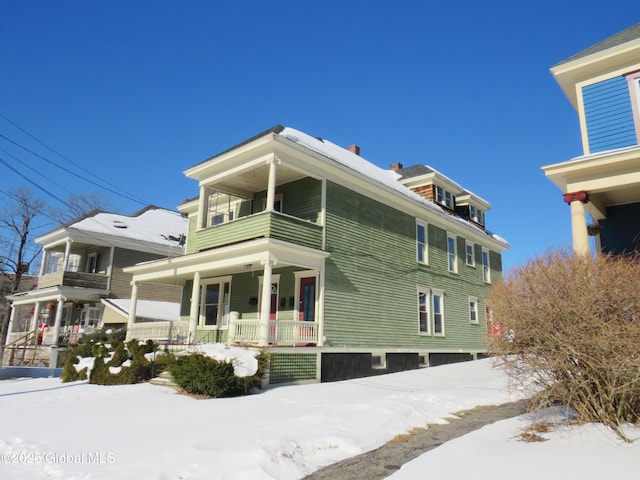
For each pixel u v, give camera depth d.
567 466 4.76
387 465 5.55
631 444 5.40
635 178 10.25
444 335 20.45
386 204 18.31
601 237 12.51
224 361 11.42
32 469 5.28
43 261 29.12
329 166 15.63
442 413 8.64
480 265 24.86
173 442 6.27
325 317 14.69
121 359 14.25
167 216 35.44
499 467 4.91
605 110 11.54
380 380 14.10
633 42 11.03
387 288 17.48
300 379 13.49
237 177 16.56
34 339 26.52
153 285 28.75
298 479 5.05
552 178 11.41
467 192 25.89
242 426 7.30
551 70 12.23
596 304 6.03
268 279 13.26
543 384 6.54
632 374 5.81
